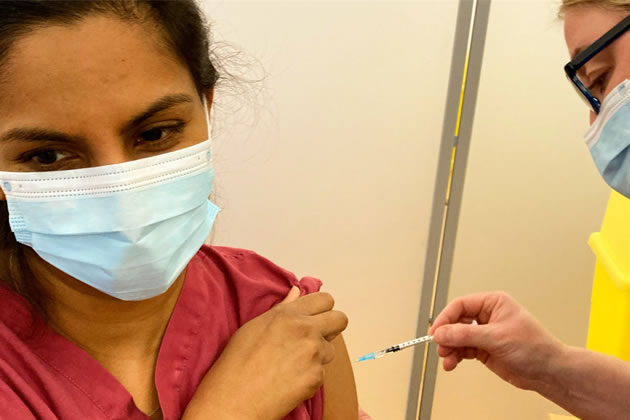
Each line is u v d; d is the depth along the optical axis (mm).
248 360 782
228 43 1425
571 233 1771
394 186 1738
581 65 952
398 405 2064
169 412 790
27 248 759
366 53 1577
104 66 589
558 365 1036
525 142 1665
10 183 670
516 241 1796
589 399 1039
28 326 731
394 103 1635
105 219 678
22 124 599
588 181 1694
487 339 1047
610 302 1341
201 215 810
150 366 820
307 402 917
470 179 1722
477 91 1611
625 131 953
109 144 641
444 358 1133
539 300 1868
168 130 708
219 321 894
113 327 782
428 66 1591
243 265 1020
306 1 1517
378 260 1840
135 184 676
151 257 714
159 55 635
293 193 1742
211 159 812
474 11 1521
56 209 677
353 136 1673
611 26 909
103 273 712
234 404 728
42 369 702
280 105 1622
